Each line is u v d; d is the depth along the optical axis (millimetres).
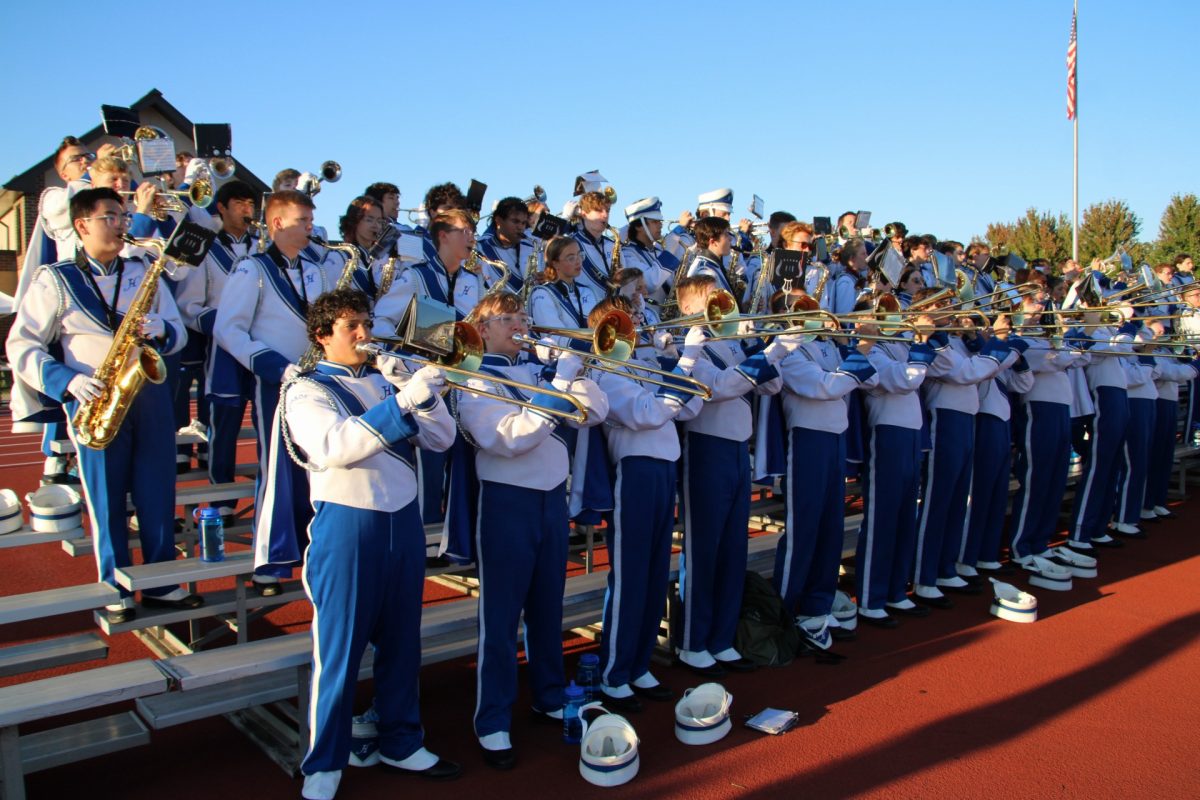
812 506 5816
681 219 9664
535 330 4898
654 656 5695
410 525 3941
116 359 4621
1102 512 8516
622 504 4914
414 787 4070
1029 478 7816
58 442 5852
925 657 5758
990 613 6625
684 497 5434
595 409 4488
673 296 6922
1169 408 9609
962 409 6852
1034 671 5516
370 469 3811
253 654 4141
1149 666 5594
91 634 4820
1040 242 31344
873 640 6090
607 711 4789
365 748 4250
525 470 4359
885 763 4344
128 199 6148
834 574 6008
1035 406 7777
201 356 6098
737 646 5637
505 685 4363
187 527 5840
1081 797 4062
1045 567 7285
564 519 4535
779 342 5176
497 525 4328
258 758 4359
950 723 4785
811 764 4328
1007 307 7711
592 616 5906
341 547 3770
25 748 3920
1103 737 4633
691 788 4094
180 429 6797
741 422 5383
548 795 4020
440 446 3988
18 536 5145
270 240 5355
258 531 4219
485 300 4594
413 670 4098
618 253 7461
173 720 4020
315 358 4379
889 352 6734
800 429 5840
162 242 4789
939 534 6871
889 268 7176
